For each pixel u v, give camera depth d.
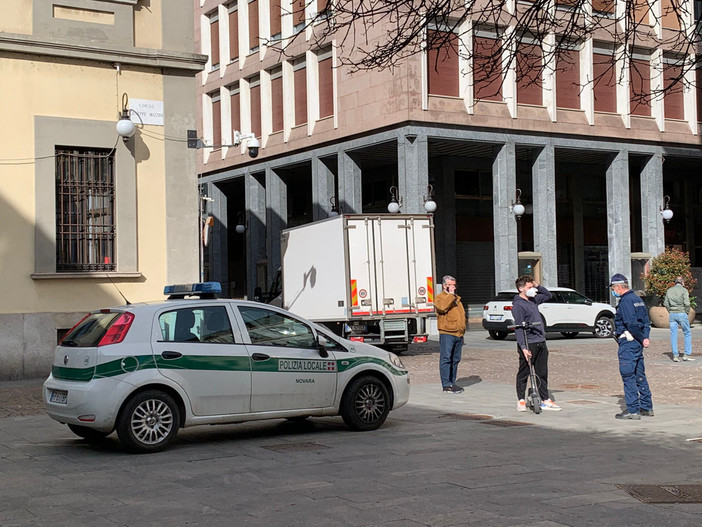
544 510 6.54
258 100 38.34
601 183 40.50
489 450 9.33
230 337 10.07
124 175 17.41
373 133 31.64
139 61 17.55
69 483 7.86
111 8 17.42
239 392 9.98
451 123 30.62
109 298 17.23
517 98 32.19
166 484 7.78
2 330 16.38
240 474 8.20
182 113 18.06
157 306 9.79
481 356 22.44
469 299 36.38
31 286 16.62
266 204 38.00
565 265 39.34
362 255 21.33
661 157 36.03
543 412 12.40
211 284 11.25
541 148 33.25
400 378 11.16
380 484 7.59
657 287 33.91
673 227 42.31
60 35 16.92
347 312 21.08
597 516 6.35
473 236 36.62
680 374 17.53
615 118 34.44
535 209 33.44
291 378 10.33
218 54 41.06
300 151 35.62
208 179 41.91
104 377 9.27
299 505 6.85
